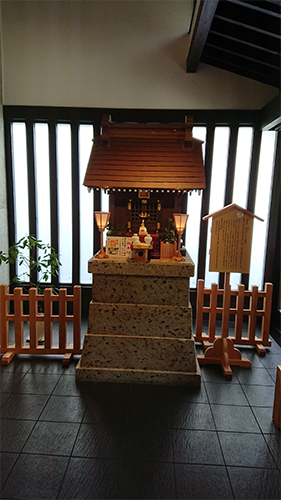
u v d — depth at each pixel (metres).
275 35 3.06
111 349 2.91
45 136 4.28
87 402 2.57
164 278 2.89
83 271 4.60
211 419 2.40
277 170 4.05
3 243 4.26
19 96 4.13
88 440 2.15
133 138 3.19
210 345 3.56
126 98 4.13
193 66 3.88
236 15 3.11
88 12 3.99
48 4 3.98
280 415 2.29
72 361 3.24
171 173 3.00
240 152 4.25
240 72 3.98
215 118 4.10
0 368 3.09
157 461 1.99
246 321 4.55
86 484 1.82
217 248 3.10
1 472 1.88
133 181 2.96
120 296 2.94
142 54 4.05
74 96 4.14
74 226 4.39
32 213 4.35
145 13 3.98
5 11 3.99
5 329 3.27
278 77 3.77
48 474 1.88
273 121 3.63
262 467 1.97
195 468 1.95
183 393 2.73
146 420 2.37
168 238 3.14
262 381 2.96
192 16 3.87
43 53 4.06
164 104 4.12
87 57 4.07
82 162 4.35
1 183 4.14
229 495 1.78
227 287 3.16
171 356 2.88
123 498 1.74
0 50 4.04
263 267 4.44
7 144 4.21
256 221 4.37
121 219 3.29
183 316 2.90
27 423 2.30
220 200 4.39
